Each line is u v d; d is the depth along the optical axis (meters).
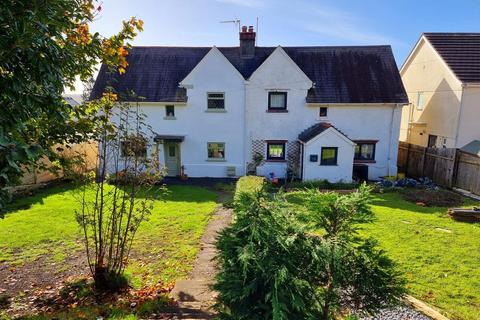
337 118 18.80
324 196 3.47
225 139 19.17
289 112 18.84
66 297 6.04
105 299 5.80
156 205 12.91
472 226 10.05
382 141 18.88
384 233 9.26
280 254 3.19
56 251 8.46
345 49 20.38
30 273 7.29
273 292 2.92
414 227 9.86
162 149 19.38
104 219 8.91
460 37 19.34
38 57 3.49
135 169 6.62
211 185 17.55
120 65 6.55
